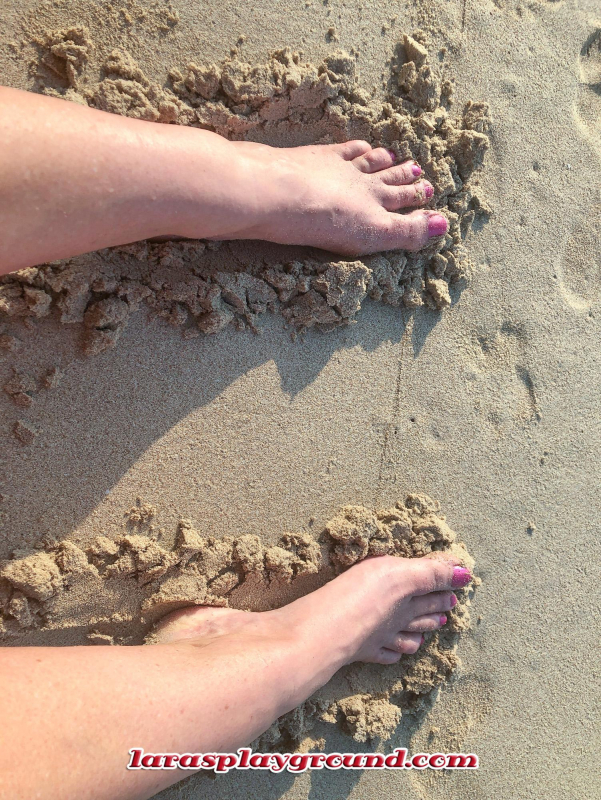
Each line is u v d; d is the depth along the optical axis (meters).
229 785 1.22
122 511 1.14
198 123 1.20
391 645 1.31
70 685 0.79
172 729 0.85
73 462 1.11
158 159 0.93
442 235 1.33
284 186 1.12
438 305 1.37
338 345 1.30
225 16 1.22
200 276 1.17
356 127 1.31
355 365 1.32
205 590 1.18
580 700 1.46
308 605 1.18
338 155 1.25
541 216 1.49
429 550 1.35
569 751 1.44
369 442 1.33
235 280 1.19
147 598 1.15
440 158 1.36
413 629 1.33
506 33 1.47
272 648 1.05
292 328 1.26
